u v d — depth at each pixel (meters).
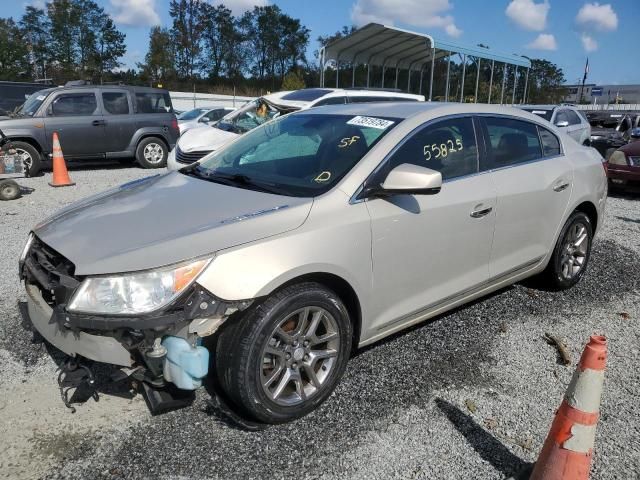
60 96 11.77
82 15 74.94
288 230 2.83
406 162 3.41
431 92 16.33
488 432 2.92
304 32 78.88
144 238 2.74
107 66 77.25
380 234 3.15
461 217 3.61
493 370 3.56
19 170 8.80
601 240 6.86
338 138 3.60
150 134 12.78
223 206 3.05
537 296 4.82
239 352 2.69
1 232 6.66
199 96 42.84
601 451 2.80
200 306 2.54
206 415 3.00
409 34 15.89
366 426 2.94
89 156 12.15
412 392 3.27
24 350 3.66
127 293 2.50
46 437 2.80
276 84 76.06
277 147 3.85
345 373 3.45
